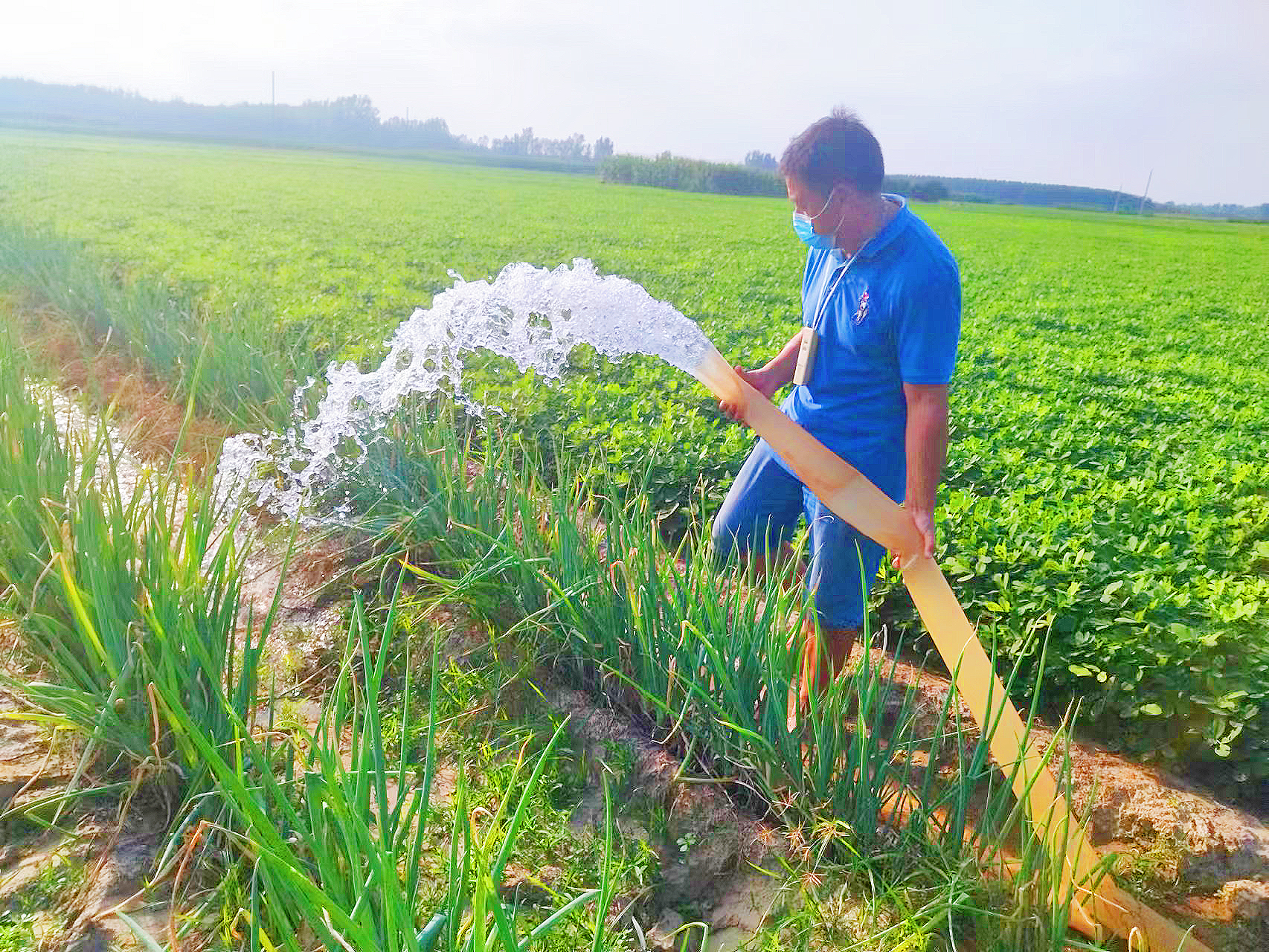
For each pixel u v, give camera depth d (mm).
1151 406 10070
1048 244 44188
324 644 4055
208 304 8641
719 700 3357
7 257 10680
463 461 4578
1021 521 5379
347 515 4879
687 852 3107
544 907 2812
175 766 2926
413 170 73500
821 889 2926
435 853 2924
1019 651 4270
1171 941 2881
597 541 4066
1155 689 3988
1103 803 3525
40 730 3307
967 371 11047
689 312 13539
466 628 4008
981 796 3514
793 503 3721
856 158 3061
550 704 3680
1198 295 26625
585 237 29266
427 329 4441
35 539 3785
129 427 6055
